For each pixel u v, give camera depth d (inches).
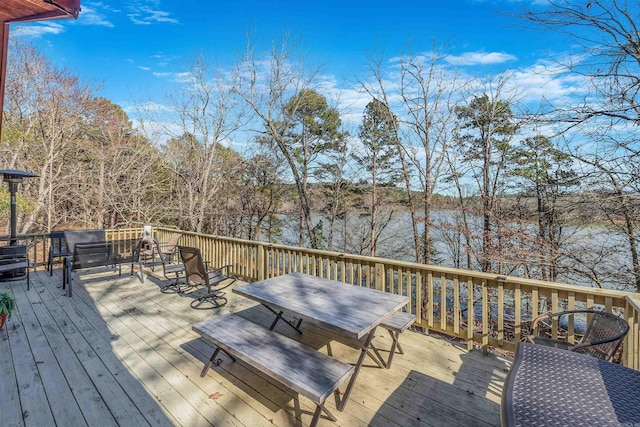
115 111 522.9
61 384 97.5
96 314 154.9
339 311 97.1
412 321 111.7
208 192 514.6
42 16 48.8
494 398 93.0
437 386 99.2
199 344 124.3
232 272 224.4
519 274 336.2
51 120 429.1
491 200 339.3
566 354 72.2
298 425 82.1
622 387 61.4
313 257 170.6
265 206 548.4
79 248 181.2
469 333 122.0
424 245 448.5
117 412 85.6
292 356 86.4
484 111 386.6
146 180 504.7
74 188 471.5
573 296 102.8
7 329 136.6
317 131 529.0
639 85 185.6
